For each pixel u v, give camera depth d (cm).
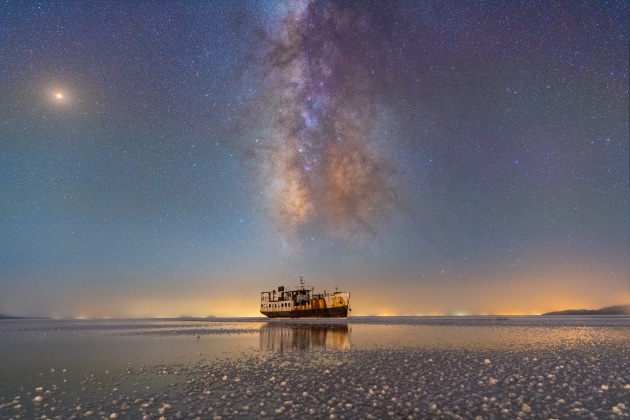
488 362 1688
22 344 2827
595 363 1691
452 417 898
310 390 1173
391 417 903
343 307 9806
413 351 2178
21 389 1233
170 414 926
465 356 1936
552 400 1044
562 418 884
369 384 1260
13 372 1553
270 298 11569
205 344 2748
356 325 5784
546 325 5353
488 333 3709
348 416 909
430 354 2028
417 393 1124
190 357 1991
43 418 897
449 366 1619
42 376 1458
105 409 975
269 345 2641
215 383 1291
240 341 2988
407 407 980
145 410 962
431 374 1432
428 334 3625
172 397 1102
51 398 1103
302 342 2864
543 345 2466
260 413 929
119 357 2002
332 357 1948
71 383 1321
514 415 909
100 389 1218
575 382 1271
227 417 903
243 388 1210
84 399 1088
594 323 5984
